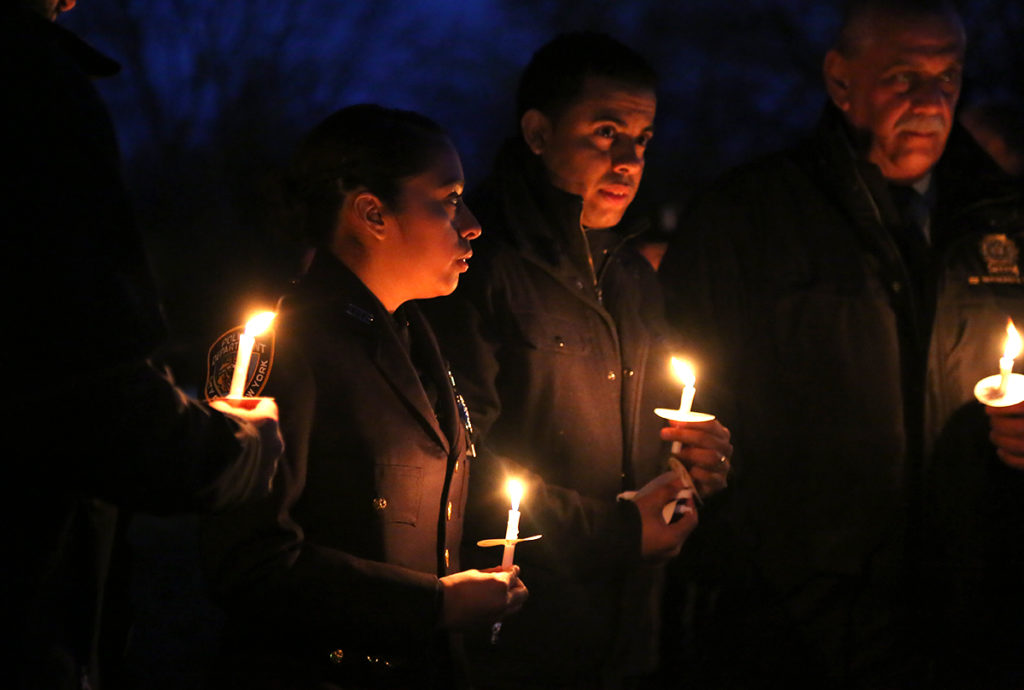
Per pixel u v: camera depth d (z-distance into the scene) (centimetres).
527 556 404
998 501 499
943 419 490
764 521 491
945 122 499
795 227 503
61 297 238
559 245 439
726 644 499
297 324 325
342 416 323
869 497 484
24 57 244
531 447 423
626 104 454
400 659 329
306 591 305
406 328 367
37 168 239
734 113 2439
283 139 2808
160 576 949
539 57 468
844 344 488
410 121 352
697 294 507
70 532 262
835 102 520
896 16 495
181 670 735
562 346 427
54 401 237
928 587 491
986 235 498
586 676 424
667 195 2480
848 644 484
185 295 2508
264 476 277
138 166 2702
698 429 420
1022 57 1795
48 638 255
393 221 343
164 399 247
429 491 338
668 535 412
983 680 495
